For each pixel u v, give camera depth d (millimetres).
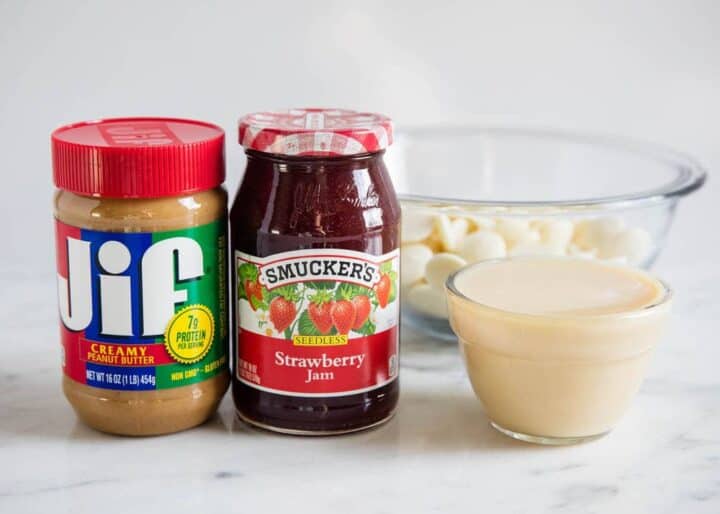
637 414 913
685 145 1404
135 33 1233
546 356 798
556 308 823
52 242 1308
